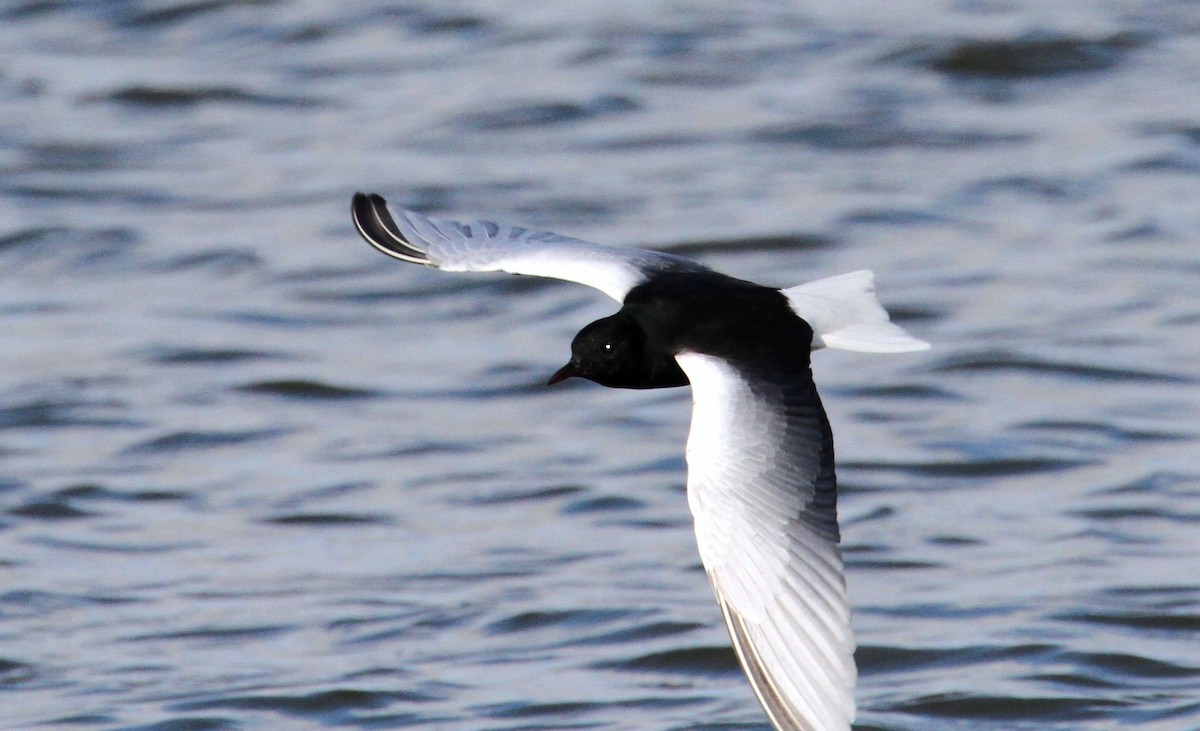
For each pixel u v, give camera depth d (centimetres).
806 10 2950
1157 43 2767
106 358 1861
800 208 2211
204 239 2202
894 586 1325
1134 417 1638
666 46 2800
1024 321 1881
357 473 1575
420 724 1130
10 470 1588
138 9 3025
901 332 766
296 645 1258
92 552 1427
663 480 1530
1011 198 2245
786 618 689
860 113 2542
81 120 2619
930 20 2880
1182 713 1119
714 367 751
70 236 2214
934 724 1128
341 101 2670
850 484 1522
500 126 2539
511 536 1431
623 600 1303
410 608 1310
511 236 916
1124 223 2147
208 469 1595
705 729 1112
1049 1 2977
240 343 1900
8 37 2961
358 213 933
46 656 1251
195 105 2681
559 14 2955
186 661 1239
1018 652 1204
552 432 1656
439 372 1820
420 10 2986
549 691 1174
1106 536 1398
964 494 1497
